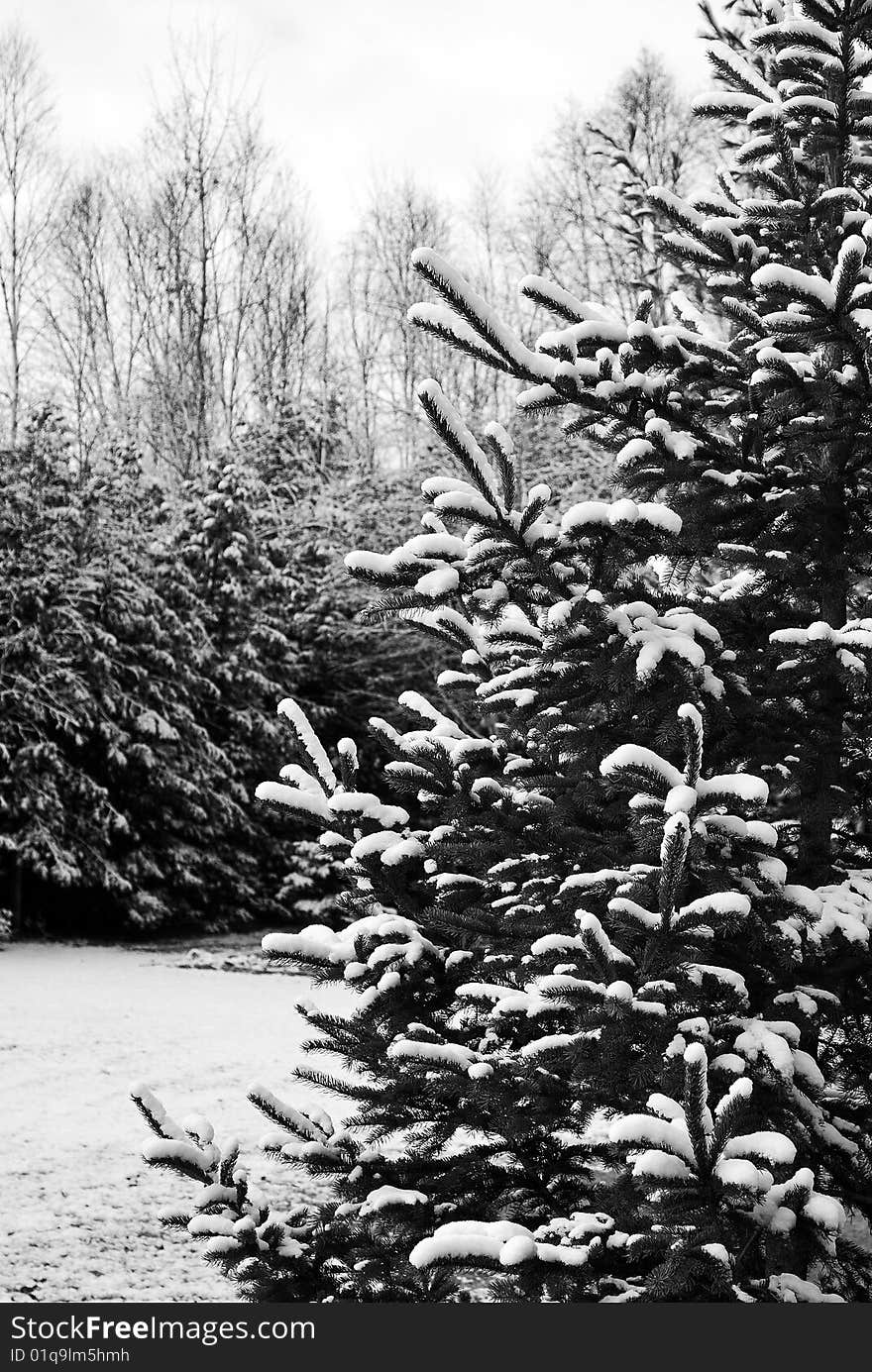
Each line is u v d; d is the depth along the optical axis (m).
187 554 16.38
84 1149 6.45
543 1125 2.94
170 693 14.73
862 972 2.80
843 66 3.08
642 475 3.15
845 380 2.95
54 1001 10.28
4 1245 5.18
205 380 24.81
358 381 25.86
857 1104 2.84
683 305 3.78
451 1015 3.13
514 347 2.93
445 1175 3.04
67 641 13.66
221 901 15.96
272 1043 8.96
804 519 3.23
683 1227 2.27
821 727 3.09
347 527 17.98
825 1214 2.21
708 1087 2.49
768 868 2.63
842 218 3.19
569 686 2.86
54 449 14.34
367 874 3.21
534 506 2.82
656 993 2.44
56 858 13.34
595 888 2.73
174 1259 5.09
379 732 3.33
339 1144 3.22
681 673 2.76
